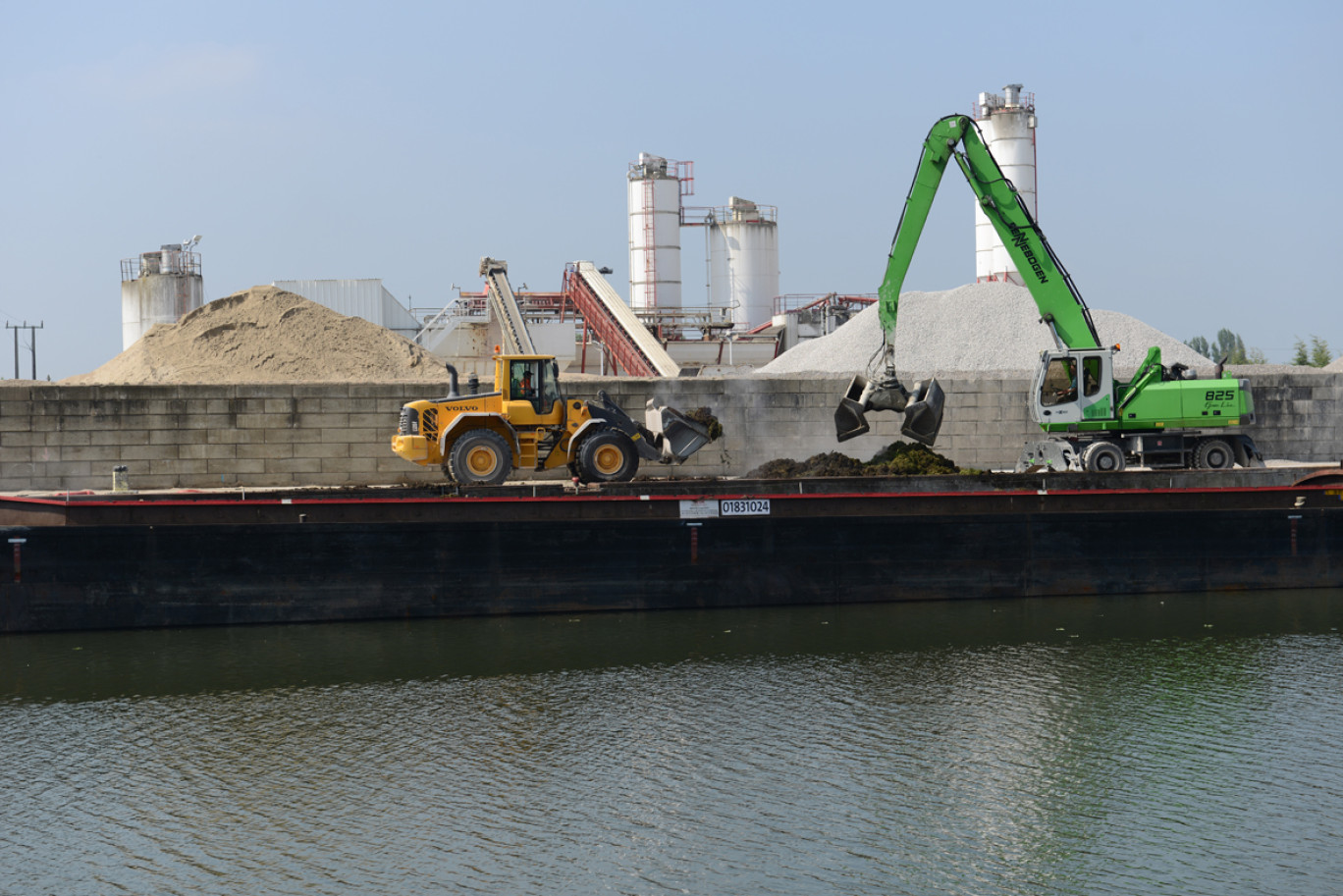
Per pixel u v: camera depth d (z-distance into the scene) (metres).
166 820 12.18
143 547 19.17
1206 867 11.05
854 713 15.27
